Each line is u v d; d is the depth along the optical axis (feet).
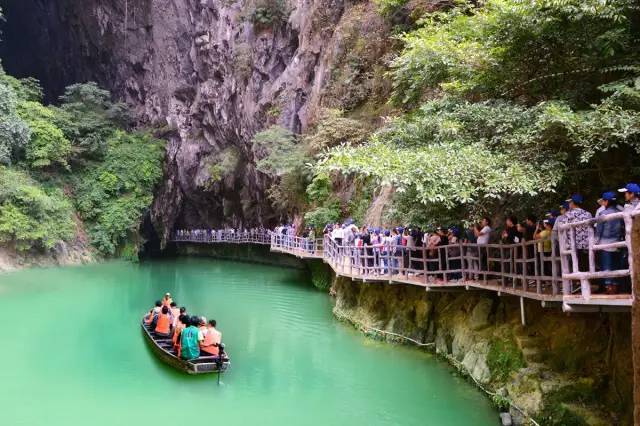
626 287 22.90
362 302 51.06
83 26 130.52
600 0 26.78
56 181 98.02
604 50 29.14
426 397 33.14
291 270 98.17
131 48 127.65
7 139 83.25
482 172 28.89
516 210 36.17
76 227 96.37
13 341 46.26
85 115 109.50
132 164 108.17
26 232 81.35
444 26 40.81
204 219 137.08
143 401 33.91
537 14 30.58
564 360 27.99
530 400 27.09
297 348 45.32
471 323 36.45
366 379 36.94
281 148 84.69
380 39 74.90
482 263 36.68
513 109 32.35
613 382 24.89
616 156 31.35
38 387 35.99
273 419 31.48
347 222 60.95
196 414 32.17
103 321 54.29
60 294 67.05
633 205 21.26
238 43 106.73
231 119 111.65
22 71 143.33
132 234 106.52
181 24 120.57
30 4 134.21
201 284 81.05
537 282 26.86
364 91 75.15
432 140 36.94
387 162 30.17
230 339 48.49
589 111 28.40
